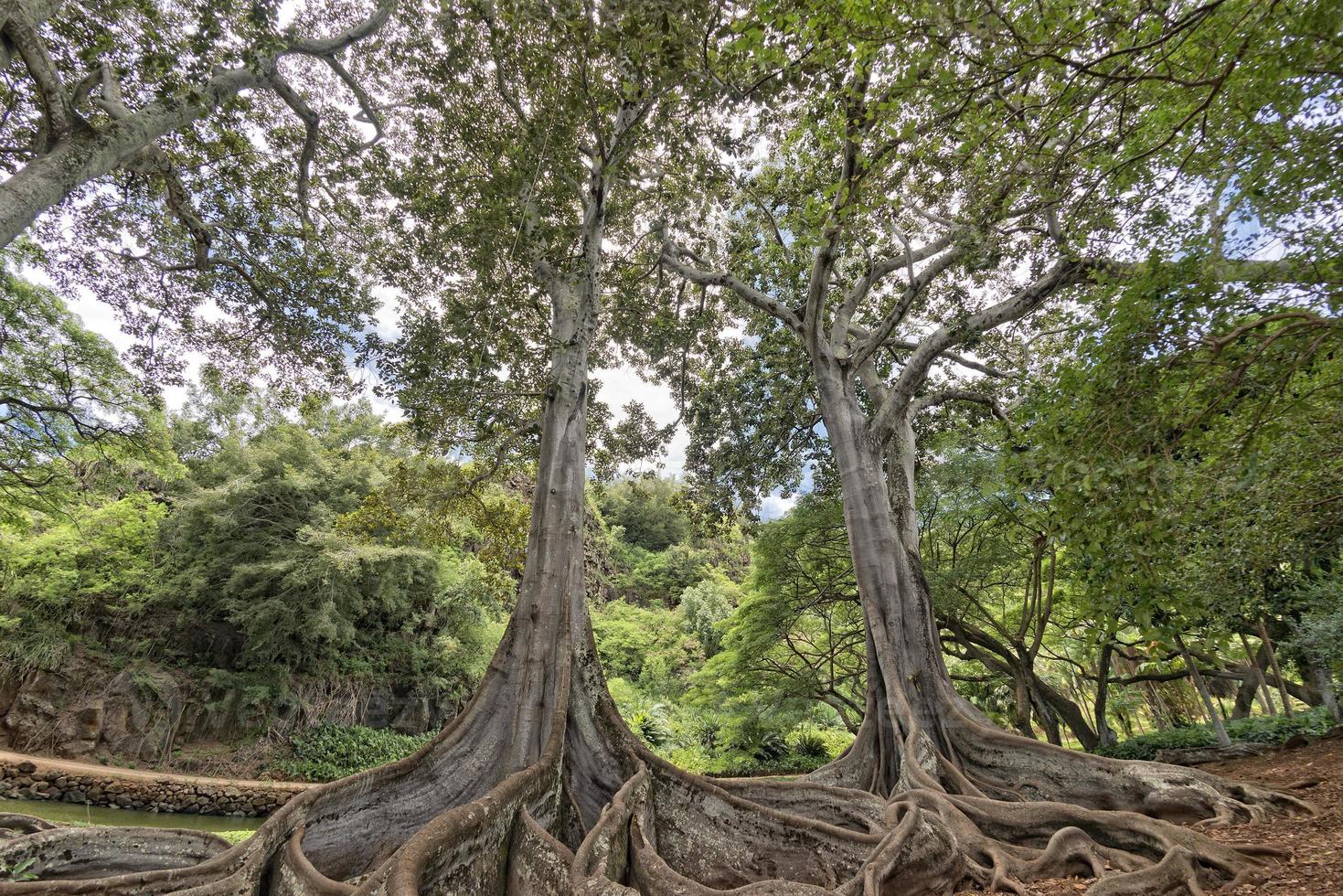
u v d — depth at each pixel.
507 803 5.35
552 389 9.24
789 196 10.56
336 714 22.06
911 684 9.03
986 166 5.92
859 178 5.74
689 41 6.12
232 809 15.84
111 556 20.67
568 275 9.81
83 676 19.06
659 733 25.22
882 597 9.71
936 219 11.30
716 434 16.23
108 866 4.91
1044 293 9.73
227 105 10.30
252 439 24.64
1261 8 3.59
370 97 11.61
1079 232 6.00
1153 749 11.65
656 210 13.76
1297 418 4.32
